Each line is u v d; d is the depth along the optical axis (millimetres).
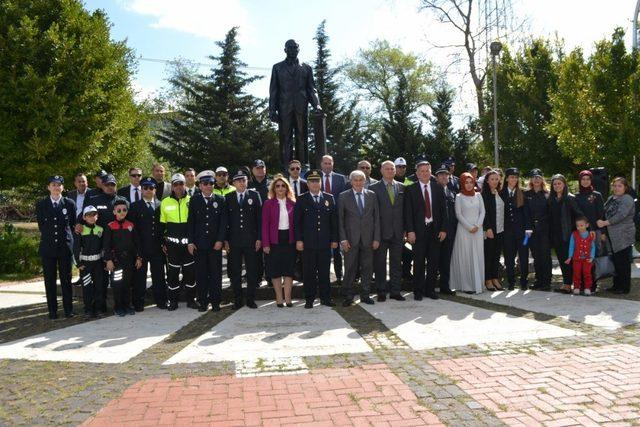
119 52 17656
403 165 10078
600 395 3980
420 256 8008
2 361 5297
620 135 14250
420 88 40344
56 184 7602
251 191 7871
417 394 4105
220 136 31578
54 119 14469
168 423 3691
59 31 15508
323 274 7719
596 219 8242
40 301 9250
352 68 41406
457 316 6762
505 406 3826
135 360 5211
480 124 24156
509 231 8758
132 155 20344
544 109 21359
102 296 7621
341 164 33438
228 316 7172
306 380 4477
